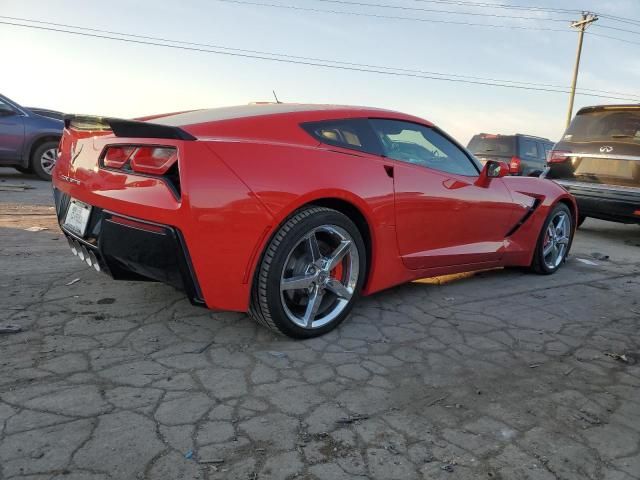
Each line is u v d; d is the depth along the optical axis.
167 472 1.74
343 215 2.85
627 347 3.07
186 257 2.38
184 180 2.32
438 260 3.62
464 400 2.34
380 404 2.25
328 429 2.04
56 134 9.21
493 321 3.38
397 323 3.23
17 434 1.88
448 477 1.80
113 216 2.56
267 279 2.59
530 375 2.63
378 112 3.34
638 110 6.53
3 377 2.26
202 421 2.03
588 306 3.84
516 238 4.34
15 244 4.50
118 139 2.64
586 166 6.88
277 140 2.72
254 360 2.58
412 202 3.28
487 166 3.85
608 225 8.82
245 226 2.46
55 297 3.24
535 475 1.84
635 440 2.10
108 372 2.36
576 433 2.12
